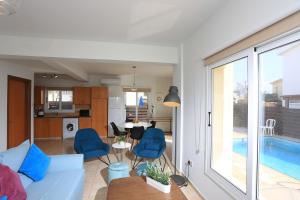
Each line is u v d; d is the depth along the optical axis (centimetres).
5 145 433
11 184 174
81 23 270
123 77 808
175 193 182
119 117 736
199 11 234
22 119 522
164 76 828
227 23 210
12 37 320
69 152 525
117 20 260
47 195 192
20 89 512
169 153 507
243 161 209
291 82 151
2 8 140
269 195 175
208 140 263
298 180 149
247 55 190
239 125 217
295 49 147
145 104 834
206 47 260
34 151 238
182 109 357
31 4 218
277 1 142
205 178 269
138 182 204
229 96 237
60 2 214
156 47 368
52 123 690
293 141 151
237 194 201
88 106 777
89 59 349
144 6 223
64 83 769
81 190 247
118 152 504
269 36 155
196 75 299
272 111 171
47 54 329
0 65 419
